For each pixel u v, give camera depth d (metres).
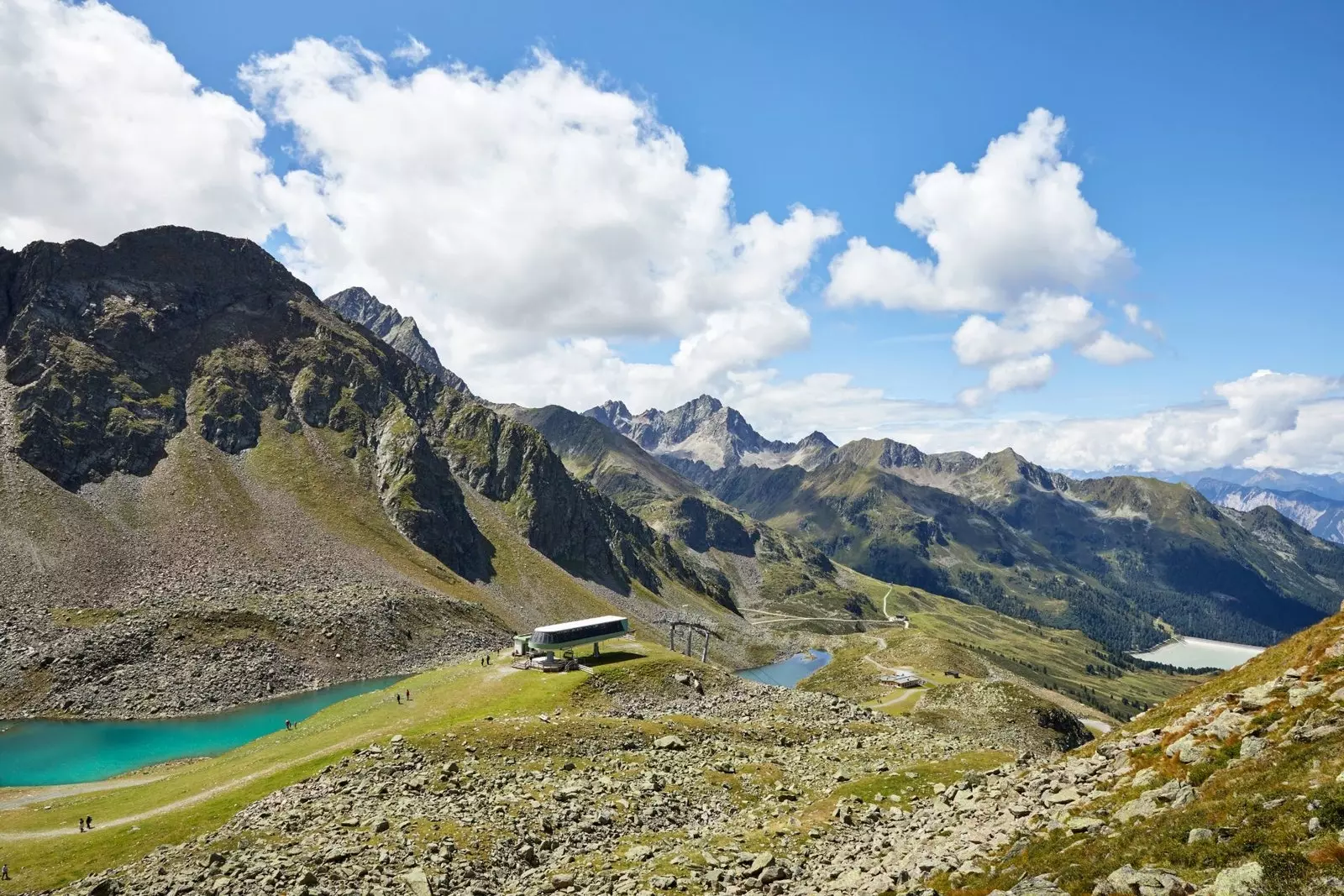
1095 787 36.00
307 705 144.00
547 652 135.75
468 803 60.19
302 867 46.28
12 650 143.12
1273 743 29.03
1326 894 18.77
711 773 73.88
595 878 46.34
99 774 106.81
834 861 43.72
